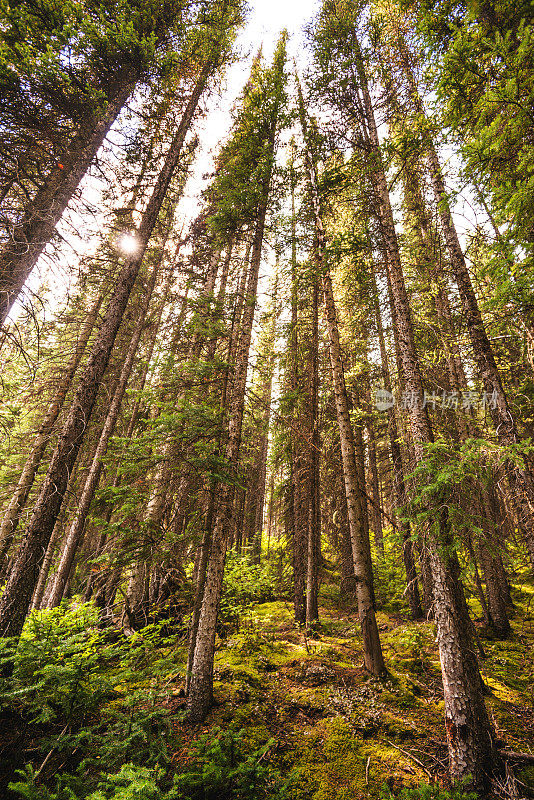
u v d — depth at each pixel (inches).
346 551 535.2
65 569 377.1
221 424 277.6
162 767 167.2
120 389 479.8
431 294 370.6
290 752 199.9
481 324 271.4
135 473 249.6
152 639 273.3
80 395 283.1
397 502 463.5
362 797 169.6
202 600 259.4
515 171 143.8
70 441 268.5
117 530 225.1
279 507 588.7
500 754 181.3
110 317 311.0
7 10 188.1
